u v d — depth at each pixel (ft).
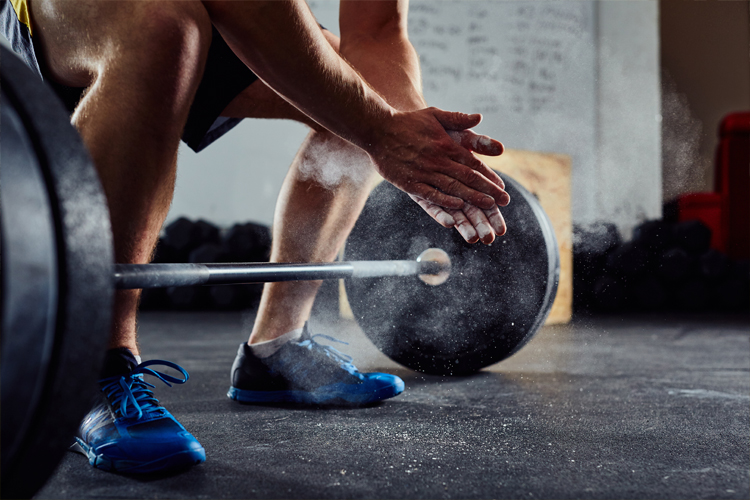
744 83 15.65
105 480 2.01
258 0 2.11
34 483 1.46
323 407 3.15
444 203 2.88
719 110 15.55
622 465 2.14
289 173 3.37
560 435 2.57
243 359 3.26
